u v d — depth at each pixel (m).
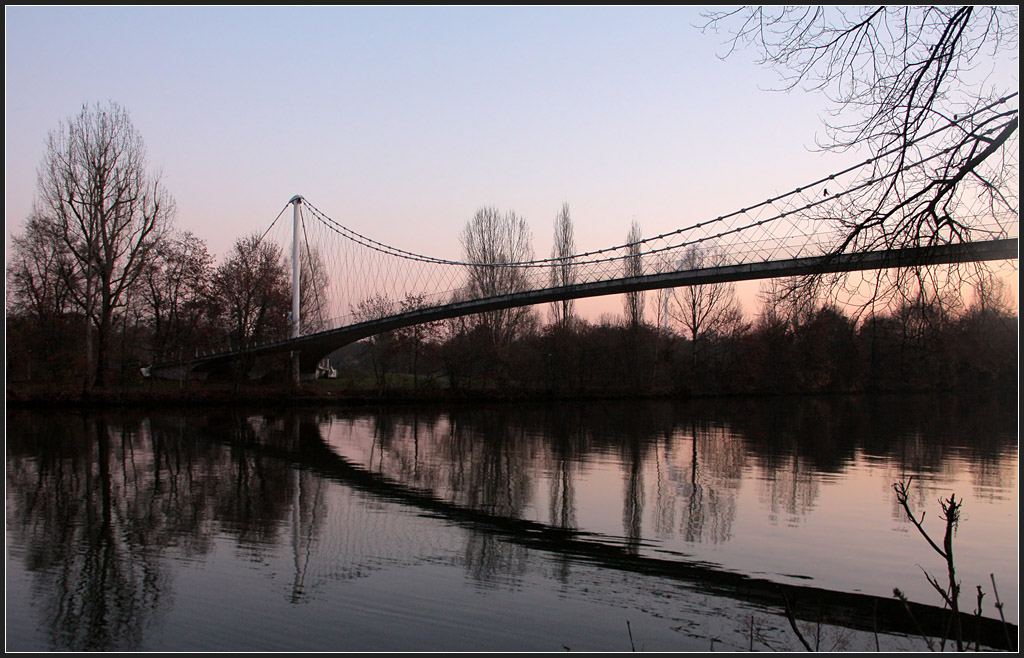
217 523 11.78
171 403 33.66
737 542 10.86
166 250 36.78
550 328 44.12
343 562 9.67
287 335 43.31
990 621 7.80
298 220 54.81
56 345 35.34
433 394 39.94
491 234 48.31
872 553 10.36
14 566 9.40
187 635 7.27
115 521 11.86
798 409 37.16
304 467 17.69
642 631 7.42
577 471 17.36
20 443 21.78
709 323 46.22
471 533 11.23
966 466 18.28
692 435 25.27
